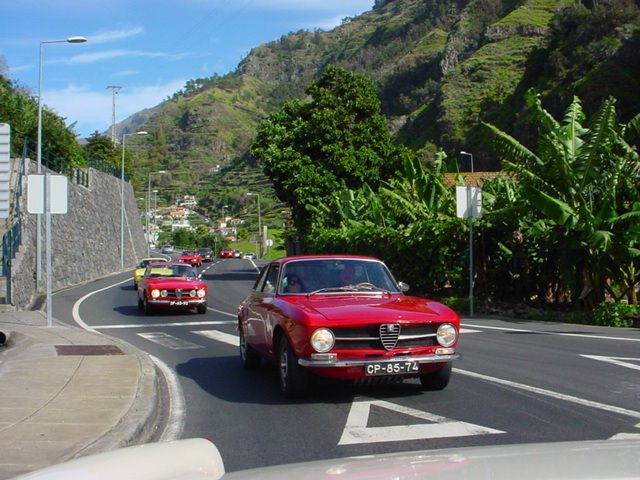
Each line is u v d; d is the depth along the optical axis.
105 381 9.02
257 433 6.85
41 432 6.58
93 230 46.16
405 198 25.38
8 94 45.22
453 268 21.03
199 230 137.00
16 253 26.97
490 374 9.59
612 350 11.77
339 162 37.25
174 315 20.23
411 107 117.12
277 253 102.12
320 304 8.16
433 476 2.13
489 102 86.50
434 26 169.50
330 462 2.52
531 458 2.31
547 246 18.56
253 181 170.12
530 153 17.92
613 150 17.41
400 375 7.70
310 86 40.03
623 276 17.05
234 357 12.00
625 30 67.00
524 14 110.38
